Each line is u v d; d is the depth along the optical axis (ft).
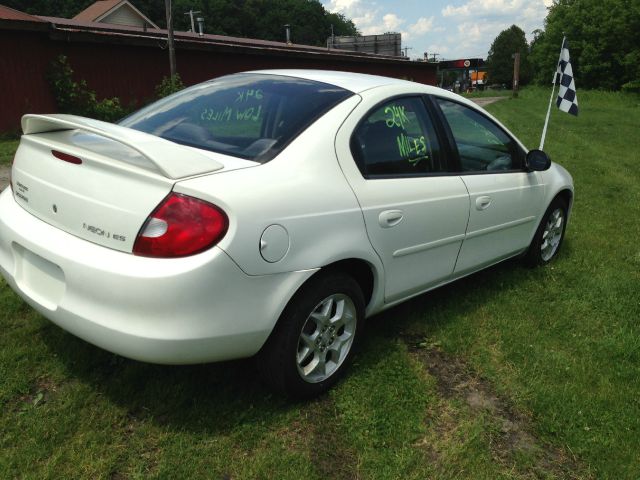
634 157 37.17
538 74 160.56
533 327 11.47
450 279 11.44
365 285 9.53
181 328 6.75
